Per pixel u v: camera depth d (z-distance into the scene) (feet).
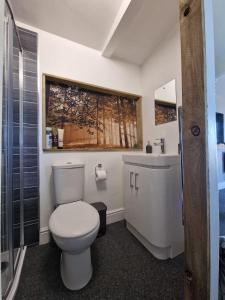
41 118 4.87
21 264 3.71
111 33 4.99
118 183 6.20
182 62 2.03
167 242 3.82
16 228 4.31
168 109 5.28
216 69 2.93
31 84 4.74
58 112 5.28
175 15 4.48
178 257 3.99
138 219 4.58
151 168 4.00
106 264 3.76
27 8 4.26
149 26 4.84
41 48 4.95
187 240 2.02
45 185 4.89
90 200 5.65
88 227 3.13
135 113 6.77
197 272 1.90
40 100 4.88
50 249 4.43
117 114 6.40
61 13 4.44
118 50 5.87
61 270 3.54
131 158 4.91
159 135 5.72
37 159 4.76
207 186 1.77
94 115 5.91
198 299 1.88
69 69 5.36
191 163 1.94
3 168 3.42
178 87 4.87
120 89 6.28
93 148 5.69
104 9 4.37
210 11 1.80
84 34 5.21
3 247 3.31
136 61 6.52
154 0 3.98
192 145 1.92
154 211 3.88
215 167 1.82
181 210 4.09
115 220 6.00
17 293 3.04
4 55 3.34
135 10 4.12
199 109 1.84
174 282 3.24
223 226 2.77
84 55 5.65
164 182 3.82
